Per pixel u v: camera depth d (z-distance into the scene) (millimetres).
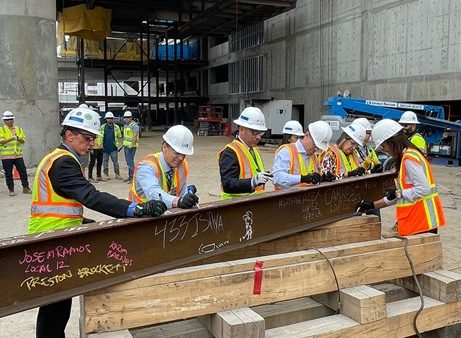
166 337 2781
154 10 34062
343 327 2799
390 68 19422
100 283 2439
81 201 2676
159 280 2545
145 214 2512
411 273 3352
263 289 2789
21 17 14797
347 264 3086
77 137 2805
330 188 3814
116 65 36969
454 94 16469
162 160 3311
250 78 32812
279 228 3371
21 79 14930
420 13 17734
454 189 10820
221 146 23047
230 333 2477
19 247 2215
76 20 29297
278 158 4359
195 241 2838
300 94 26625
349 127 5359
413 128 7051
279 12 27156
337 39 22906
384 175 4520
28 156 15180
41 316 2855
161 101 38125
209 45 40062
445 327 3283
